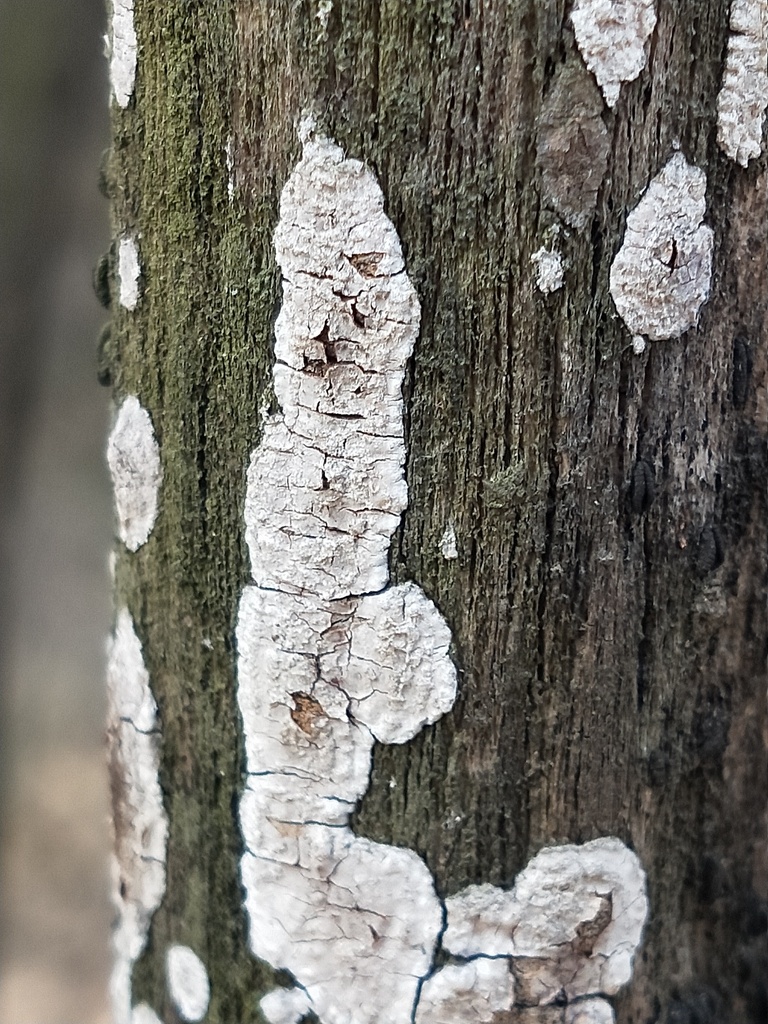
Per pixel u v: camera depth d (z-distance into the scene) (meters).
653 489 0.15
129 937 0.18
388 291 0.15
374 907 0.16
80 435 0.55
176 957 0.17
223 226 0.15
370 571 0.15
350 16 0.14
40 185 0.43
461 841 0.16
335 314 0.15
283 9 0.14
